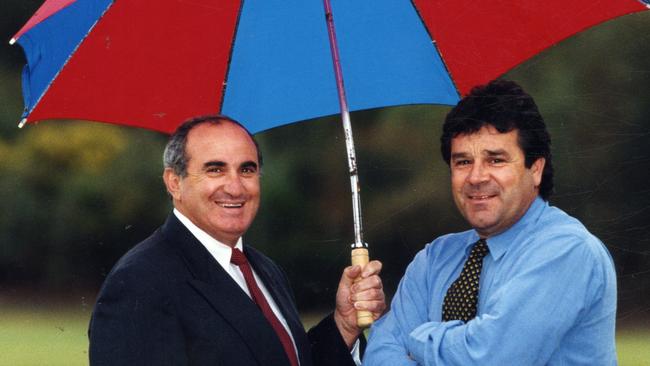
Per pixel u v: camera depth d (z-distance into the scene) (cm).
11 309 1245
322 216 1205
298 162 1214
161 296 294
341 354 327
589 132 1106
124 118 320
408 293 312
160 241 311
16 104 1370
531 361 270
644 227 1038
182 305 296
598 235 1080
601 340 279
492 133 279
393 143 1205
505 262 284
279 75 334
